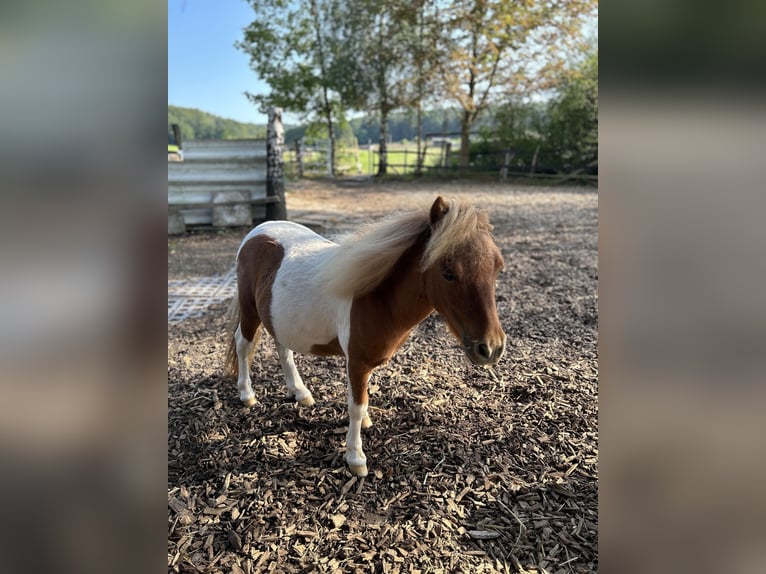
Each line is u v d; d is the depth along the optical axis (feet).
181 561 5.97
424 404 9.14
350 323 6.86
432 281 5.94
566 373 10.15
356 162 70.23
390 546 6.17
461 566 5.87
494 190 44.83
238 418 8.92
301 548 6.17
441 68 55.11
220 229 25.89
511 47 54.60
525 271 17.75
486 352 5.45
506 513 6.64
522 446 7.93
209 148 25.46
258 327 9.20
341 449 8.02
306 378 10.36
